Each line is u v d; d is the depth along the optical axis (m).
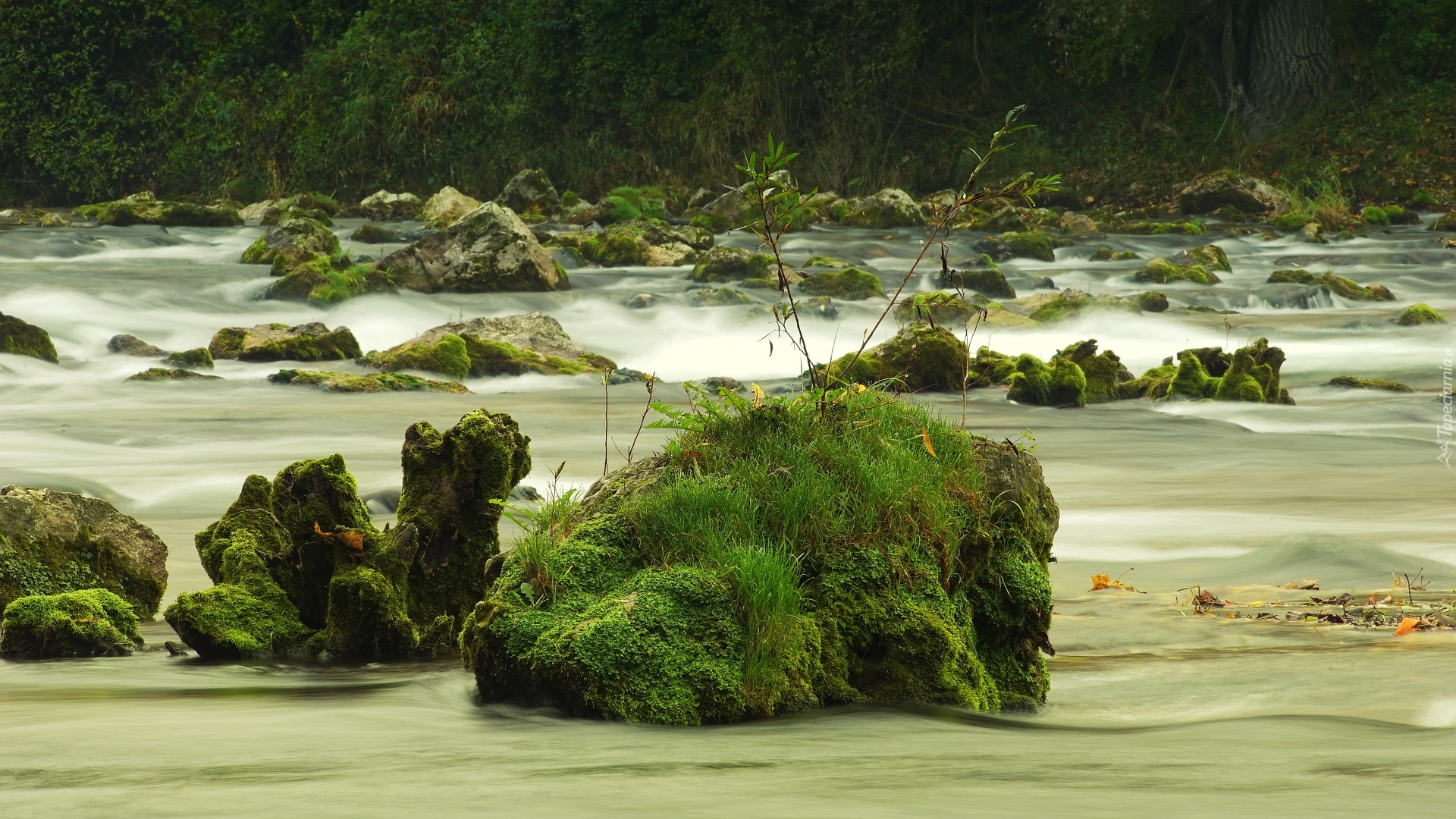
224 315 34.78
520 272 37.47
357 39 71.12
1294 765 5.24
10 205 74.25
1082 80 63.84
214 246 48.44
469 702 6.79
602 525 7.03
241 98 71.94
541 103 69.00
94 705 6.78
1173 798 4.65
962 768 5.25
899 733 6.13
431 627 8.29
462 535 8.57
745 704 6.42
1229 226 56.09
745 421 7.72
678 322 34.56
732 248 41.75
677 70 68.12
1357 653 7.79
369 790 4.83
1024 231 50.06
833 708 6.65
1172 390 23.67
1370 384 25.58
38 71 71.75
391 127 69.25
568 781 5.00
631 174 67.31
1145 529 12.85
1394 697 6.73
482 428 8.63
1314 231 52.12
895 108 65.69
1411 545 11.78
